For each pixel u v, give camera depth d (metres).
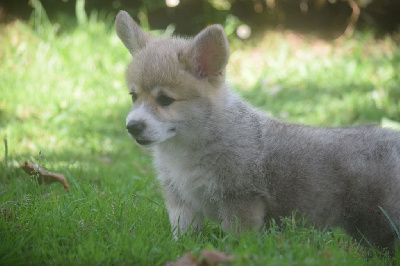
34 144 9.87
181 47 6.10
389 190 5.95
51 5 16.34
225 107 6.08
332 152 6.16
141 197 7.14
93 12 16.20
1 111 11.52
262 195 5.99
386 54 14.87
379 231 6.06
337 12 16.50
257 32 16.50
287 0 16.56
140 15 16.03
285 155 6.13
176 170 6.18
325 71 14.05
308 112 12.16
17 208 6.26
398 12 16.39
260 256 5.07
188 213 6.26
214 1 15.98
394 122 10.67
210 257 4.85
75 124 11.27
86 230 5.77
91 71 13.69
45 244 5.36
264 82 13.66
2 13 15.62
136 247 5.19
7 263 4.94
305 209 6.17
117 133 11.09
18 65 13.41
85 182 7.57
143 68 5.94
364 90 13.10
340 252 5.35
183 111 5.91
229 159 5.96
